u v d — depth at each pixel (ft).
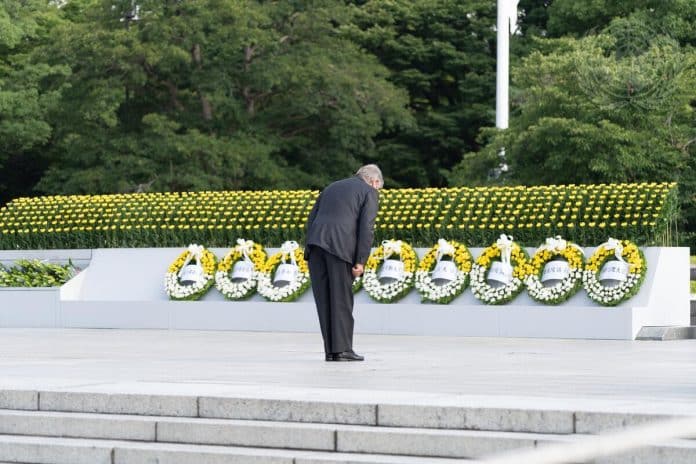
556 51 105.29
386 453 24.41
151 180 132.98
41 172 161.07
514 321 52.95
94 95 133.08
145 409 27.68
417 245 58.08
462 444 23.76
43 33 151.53
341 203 39.19
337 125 140.87
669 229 55.62
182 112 140.97
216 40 134.72
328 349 39.68
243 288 59.93
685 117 101.40
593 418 23.66
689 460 21.31
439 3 155.74
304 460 24.03
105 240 66.39
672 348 45.91
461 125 154.51
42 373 35.14
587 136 96.89
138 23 134.72
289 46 141.08
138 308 61.36
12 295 64.44
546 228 55.26
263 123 142.51
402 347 46.85
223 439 25.90
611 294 52.08
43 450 26.50
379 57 155.74
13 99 138.51
